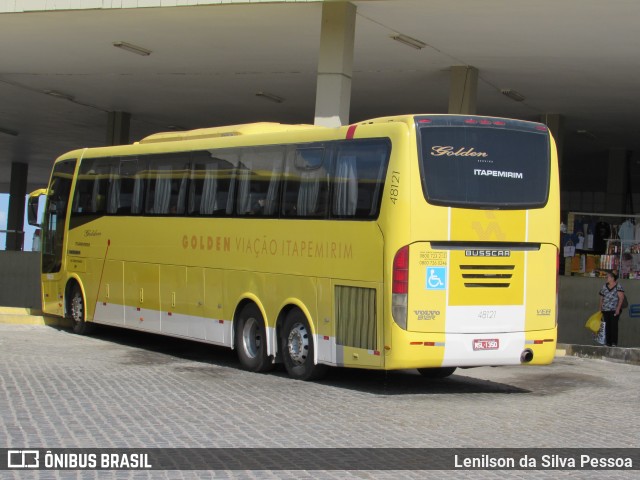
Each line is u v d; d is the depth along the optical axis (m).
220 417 10.05
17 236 36.59
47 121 35.78
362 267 12.26
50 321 21.14
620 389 13.53
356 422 10.01
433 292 11.88
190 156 15.95
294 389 12.49
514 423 10.21
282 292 13.64
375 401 11.64
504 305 12.33
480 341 12.14
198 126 34.69
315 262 13.05
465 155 12.16
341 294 12.58
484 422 10.21
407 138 11.90
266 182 14.14
